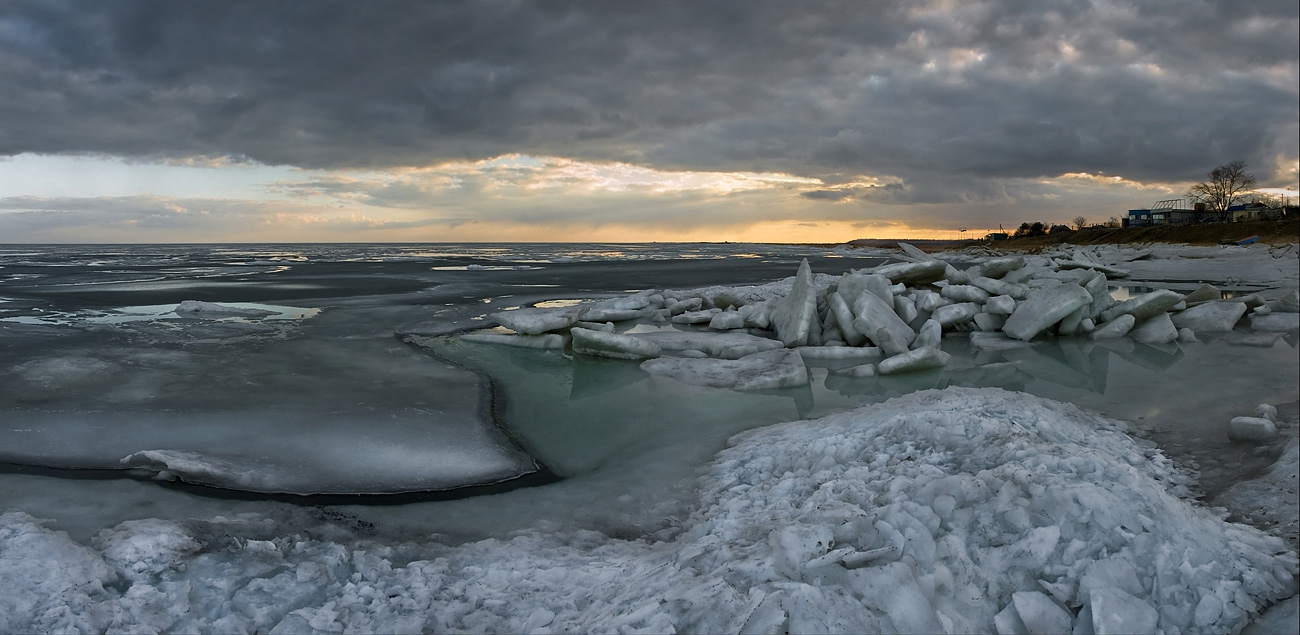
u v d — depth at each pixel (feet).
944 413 17.52
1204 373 27.78
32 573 10.94
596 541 14.24
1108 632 8.93
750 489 15.90
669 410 24.80
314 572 11.90
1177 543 10.35
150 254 231.91
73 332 39.81
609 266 131.23
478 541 14.29
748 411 24.44
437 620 10.58
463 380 29.19
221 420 22.63
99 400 24.66
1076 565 10.15
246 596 11.07
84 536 14.06
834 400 25.89
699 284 81.76
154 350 34.40
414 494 17.21
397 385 28.04
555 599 11.01
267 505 16.22
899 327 35.40
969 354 34.35
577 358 34.40
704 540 12.38
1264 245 132.77
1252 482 14.52
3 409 23.20
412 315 48.93
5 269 112.57
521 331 37.76
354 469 18.74
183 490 17.21
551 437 21.86
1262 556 10.36
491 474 18.58
